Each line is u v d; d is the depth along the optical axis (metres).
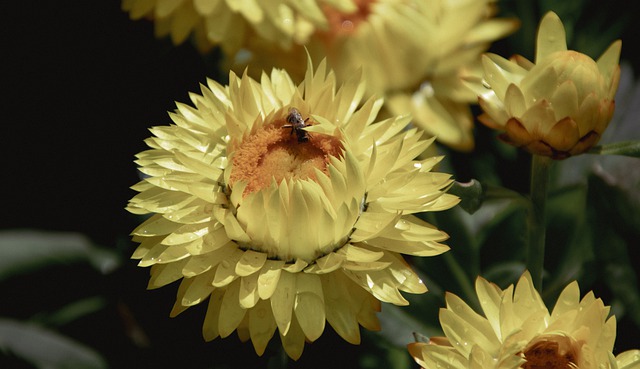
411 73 0.49
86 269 0.48
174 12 0.49
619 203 0.47
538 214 0.45
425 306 0.47
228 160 0.43
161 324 0.48
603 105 0.44
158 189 0.44
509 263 0.48
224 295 0.43
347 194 0.43
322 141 0.44
